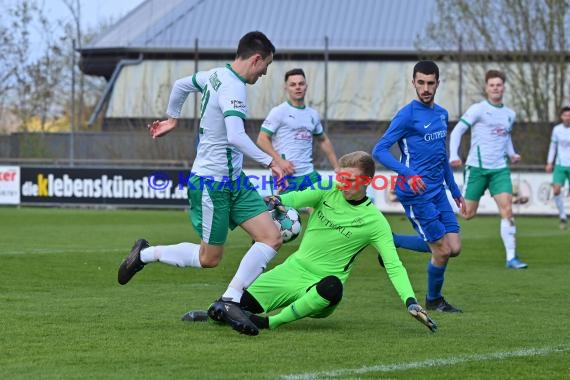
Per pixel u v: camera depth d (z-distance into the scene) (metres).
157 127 15.83
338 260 15.01
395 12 77.19
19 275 21.92
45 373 11.37
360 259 26.89
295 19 77.50
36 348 12.90
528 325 15.58
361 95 73.56
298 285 14.95
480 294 19.81
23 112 71.00
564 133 39.59
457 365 12.14
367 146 58.19
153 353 12.61
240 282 14.23
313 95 73.25
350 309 17.23
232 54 75.69
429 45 65.88
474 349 13.29
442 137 17.52
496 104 25.19
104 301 17.70
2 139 62.34
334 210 14.88
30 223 41.09
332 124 71.00
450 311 17.23
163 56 75.31
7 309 16.50
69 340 13.49
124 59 75.25
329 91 73.56
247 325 13.84
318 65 74.56
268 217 14.57
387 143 17.28
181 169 51.09
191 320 15.24
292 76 24.05
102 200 51.91
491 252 29.80
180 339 13.64
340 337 14.09
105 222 41.97
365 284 21.25
